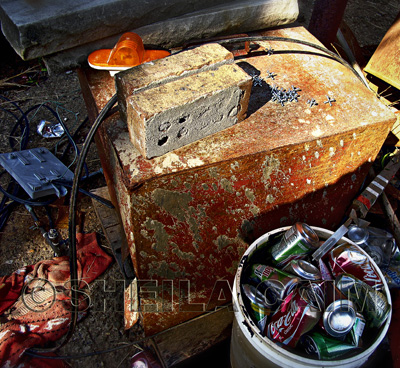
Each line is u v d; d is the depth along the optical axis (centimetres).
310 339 137
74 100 347
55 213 262
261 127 162
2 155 258
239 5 204
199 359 199
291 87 183
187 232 156
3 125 325
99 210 243
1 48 377
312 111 172
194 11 196
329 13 266
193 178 144
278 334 137
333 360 130
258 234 177
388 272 185
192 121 143
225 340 202
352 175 187
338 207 198
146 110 129
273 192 166
